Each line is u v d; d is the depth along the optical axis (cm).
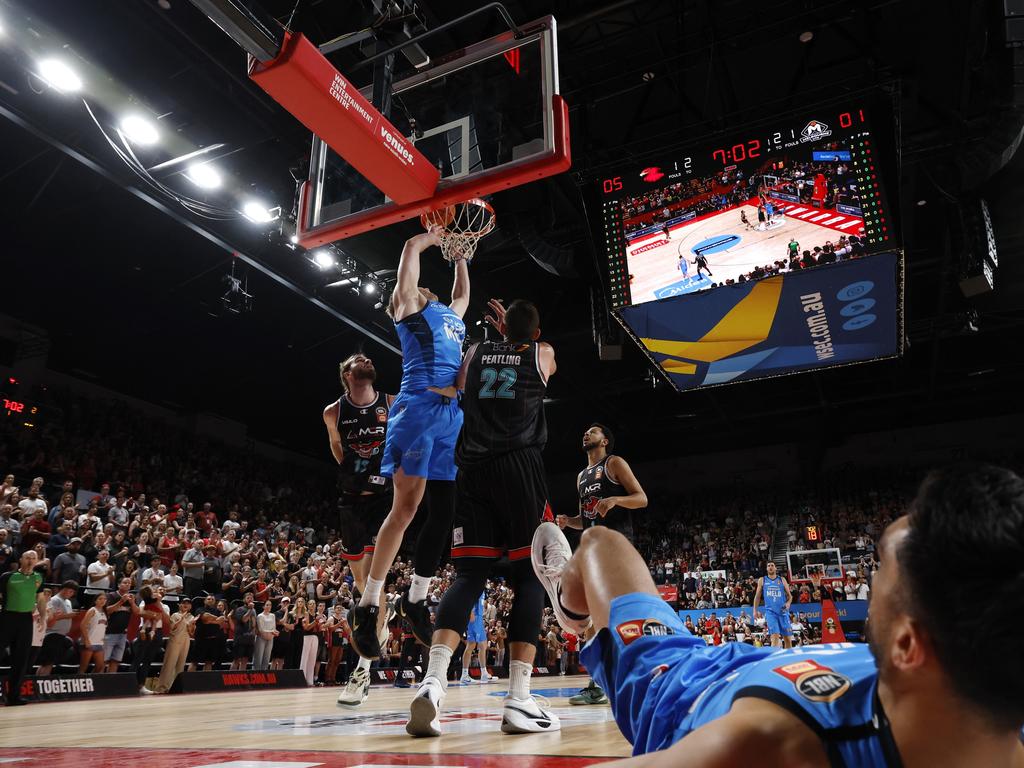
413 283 339
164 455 1777
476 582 295
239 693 888
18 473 1327
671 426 2378
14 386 1552
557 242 1288
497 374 307
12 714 526
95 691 821
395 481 327
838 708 58
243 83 1001
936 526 54
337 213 505
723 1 981
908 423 2434
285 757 212
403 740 258
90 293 1562
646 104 1149
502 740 255
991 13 853
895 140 784
